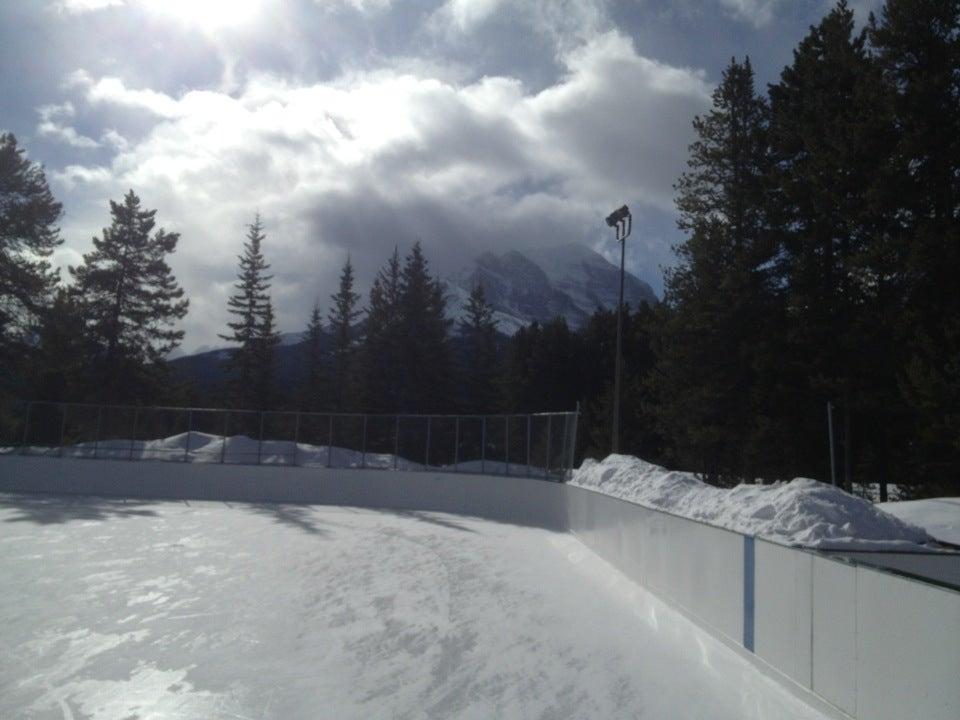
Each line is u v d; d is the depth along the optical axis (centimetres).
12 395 4591
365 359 6738
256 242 7144
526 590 1309
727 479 3778
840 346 3028
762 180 3491
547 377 6075
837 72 3209
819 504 1035
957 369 2281
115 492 2969
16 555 1608
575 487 1962
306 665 875
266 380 7062
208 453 3094
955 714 491
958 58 2620
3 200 4656
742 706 719
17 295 4594
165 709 730
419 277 6662
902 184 2662
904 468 3138
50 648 940
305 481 2953
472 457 2859
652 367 5628
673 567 1073
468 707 734
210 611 1144
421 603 1205
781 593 732
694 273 3838
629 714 709
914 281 2689
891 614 560
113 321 5272
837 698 629
